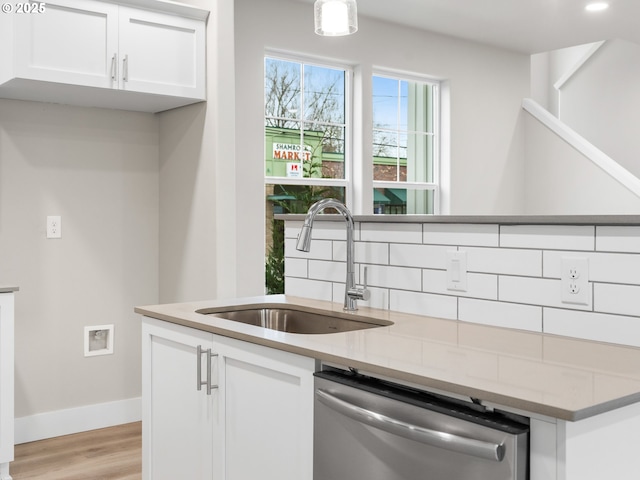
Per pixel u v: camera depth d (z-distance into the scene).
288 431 1.70
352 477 1.50
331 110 5.02
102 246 3.77
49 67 3.03
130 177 3.86
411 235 2.12
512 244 1.85
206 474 2.02
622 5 4.78
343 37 4.94
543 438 1.18
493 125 6.08
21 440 3.52
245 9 4.44
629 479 1.27
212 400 1.98
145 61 3.31
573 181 6.04
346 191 5.10
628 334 1.61
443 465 1.31
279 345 1.68
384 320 2.03
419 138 5.63
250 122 4.46
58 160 3.61
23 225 3.51
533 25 5.32
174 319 2.12
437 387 1.30
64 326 3.65
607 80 7.10
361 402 1.47
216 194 3.44
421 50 5.46
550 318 1.77
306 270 2.53
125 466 3.21
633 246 1.60
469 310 1.96
